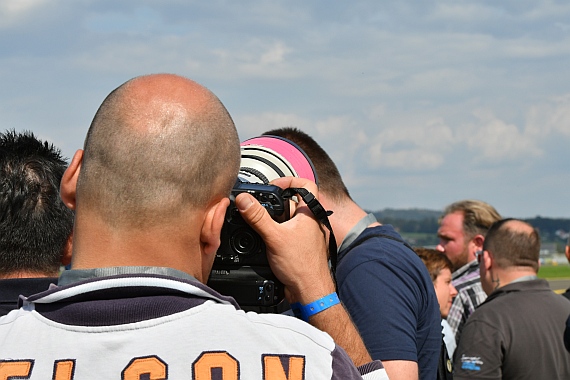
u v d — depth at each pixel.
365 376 1.60
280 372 1.32
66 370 1.27
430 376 2.54
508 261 4.33
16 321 1.36
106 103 1.42
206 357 1.29
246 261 1.85
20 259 2.29
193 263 1.42
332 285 1.84
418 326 2.50
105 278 1.31
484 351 3.94
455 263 6.00
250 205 1.75
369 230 2.62
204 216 1.42
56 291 1.33
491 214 5.95
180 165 1.36
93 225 1.37
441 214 6.29
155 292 1.33
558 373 3.91
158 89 1.42
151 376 1.27
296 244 1.80
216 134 1.42
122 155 1.35
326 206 2.64
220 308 1.36
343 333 1.82
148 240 1.36
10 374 1.28
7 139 2.40
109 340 1.29
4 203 2.27
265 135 2.65
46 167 2.38
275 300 1.86
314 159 2.72
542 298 4.06
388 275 2.42
